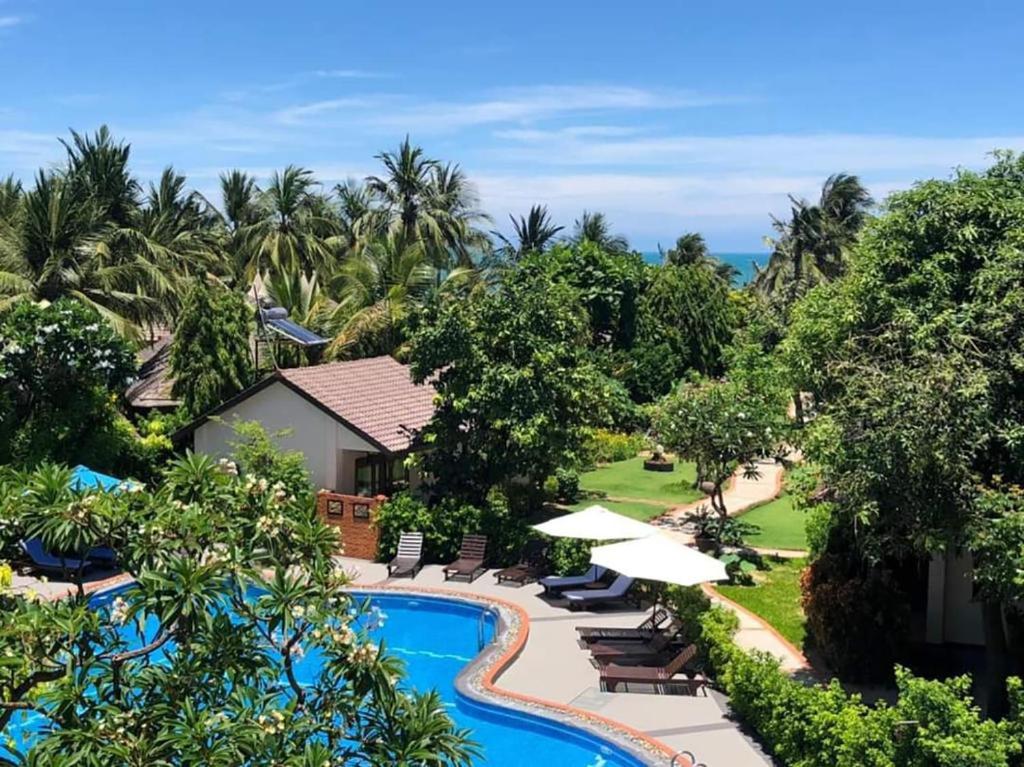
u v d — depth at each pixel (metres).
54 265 36.00
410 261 45.53
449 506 25.25
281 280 45.44
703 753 13.62
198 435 29.16
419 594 22.36
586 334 44.28
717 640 16.36
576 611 21.09
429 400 31.22
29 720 11.49
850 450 12.23
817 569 17.08
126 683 7.53
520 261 52.00
